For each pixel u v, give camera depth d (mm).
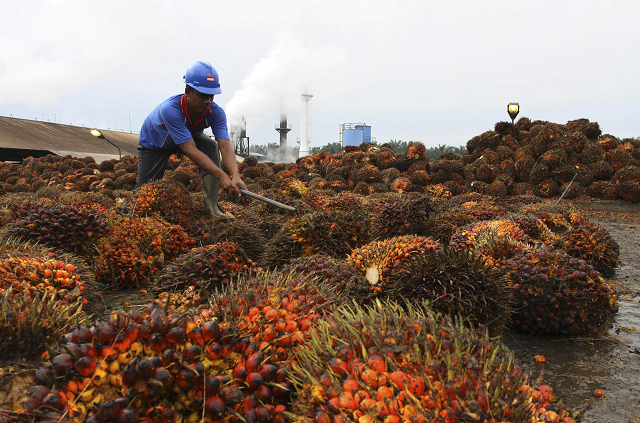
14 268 3031
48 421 1312
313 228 4375
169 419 1410
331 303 2479
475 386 1436
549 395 1754
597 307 3727
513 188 17828
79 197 7188
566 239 5832
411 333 1648
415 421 1363
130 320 1503
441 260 3385
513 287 3670
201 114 5957
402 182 17422
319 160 23781
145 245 4691
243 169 20859
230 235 5148
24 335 1943
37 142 49938
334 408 1461
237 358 1654
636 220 13258
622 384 2803
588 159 18141
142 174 6957
